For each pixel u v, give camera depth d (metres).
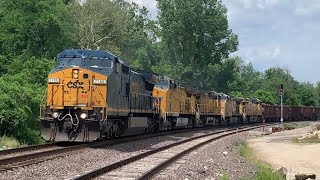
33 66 32.34
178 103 40.81
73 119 21.39
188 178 13.80
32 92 26.25
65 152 18.11
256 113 74.38
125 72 25.59
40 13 40.38
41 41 39.66
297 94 134.25
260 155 24.36
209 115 53.25
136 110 28.41
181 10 75.56
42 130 21.58
